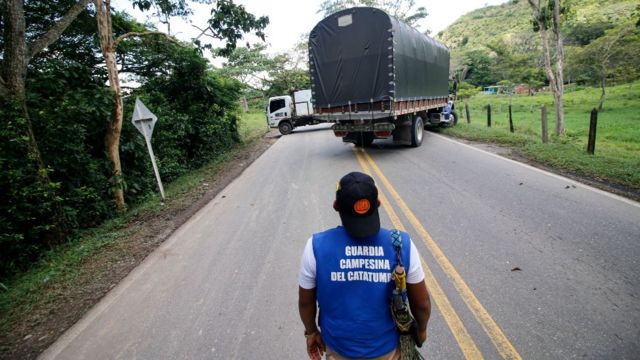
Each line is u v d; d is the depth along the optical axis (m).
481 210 5.68
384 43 9.92
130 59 12.55
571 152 8.72
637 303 3.17
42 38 6.55
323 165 10.46
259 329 3.36
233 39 11.16
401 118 11.56
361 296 1.56
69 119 7.21
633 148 12.30
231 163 12.82
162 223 6.80
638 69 29.88
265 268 4.54
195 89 13.88
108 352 3.25
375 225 1.55
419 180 7.75
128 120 9.46
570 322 3.01
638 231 4.48
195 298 4.00
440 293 3.57
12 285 5.02
